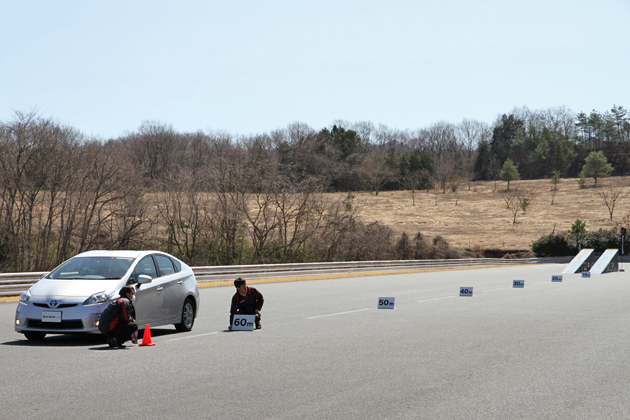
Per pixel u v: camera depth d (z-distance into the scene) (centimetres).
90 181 3969
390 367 798
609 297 2003
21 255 3588
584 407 595
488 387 681
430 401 614
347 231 5172
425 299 1916
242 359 855
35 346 978
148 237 4288
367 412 569
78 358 860
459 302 1806
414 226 9438
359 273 3756
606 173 14688
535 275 3666
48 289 1001
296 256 4912
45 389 661
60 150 3809
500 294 2131
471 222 9912
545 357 880
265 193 4841
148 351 927
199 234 4575
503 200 12612
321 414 561
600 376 746
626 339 1062
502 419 550
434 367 798
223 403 601
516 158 19275
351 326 1241
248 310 1199
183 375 740
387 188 14625
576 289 2405
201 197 4644
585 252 4547
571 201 12200
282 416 552
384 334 1120
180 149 11012
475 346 979
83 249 3859
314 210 4997
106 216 4028
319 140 13225
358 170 13262
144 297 1048
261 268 3033
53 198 3750
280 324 1278
